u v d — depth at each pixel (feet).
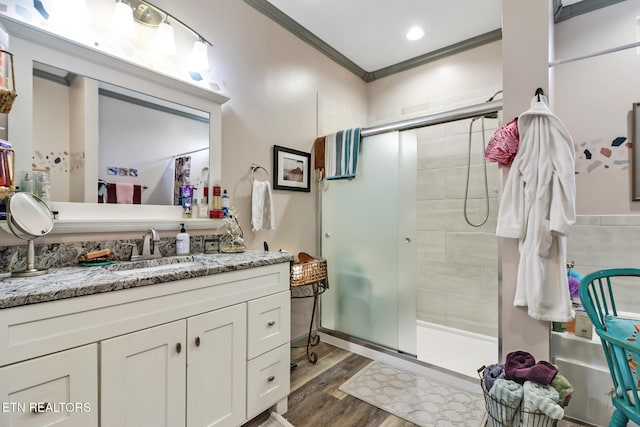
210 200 6.29
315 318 8.89
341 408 5.66
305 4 7.54
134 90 5.25
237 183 7.05
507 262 5.42
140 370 3.66
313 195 9.07
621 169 7.07
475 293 8.85
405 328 7.38
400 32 8.71
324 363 7.42
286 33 8.29
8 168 3.70
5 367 2.76
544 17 5.14
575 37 7.63
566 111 7.68
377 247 7.91
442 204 9.39
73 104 4.60
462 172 9.04
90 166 4.78
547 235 4.74
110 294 3.43
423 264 9.78
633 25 7.05
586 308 4.15
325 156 8.83
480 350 8.24
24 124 4.16
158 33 5.58
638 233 6.71
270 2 7.50
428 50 9.64
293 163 8.40
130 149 5.21
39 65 4.30
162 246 5.57
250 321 4.93
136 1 5.37
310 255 8.66
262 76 7.64
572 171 4.68
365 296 8.10
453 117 6.61
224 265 4.54
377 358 7.59
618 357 3.73
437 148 9.50
